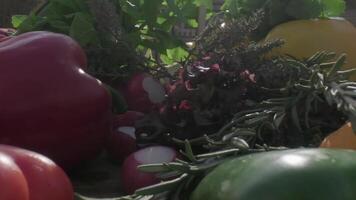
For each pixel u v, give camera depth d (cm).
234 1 41
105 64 35
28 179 18
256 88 28
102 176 29
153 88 33
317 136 24
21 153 19
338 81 24
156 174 22
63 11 39
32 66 26
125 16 40
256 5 41
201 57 30
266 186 16
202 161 20
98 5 34
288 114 24
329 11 44
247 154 19
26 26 39
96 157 29
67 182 19
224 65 28
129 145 31
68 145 27
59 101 26
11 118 26
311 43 38
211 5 44
